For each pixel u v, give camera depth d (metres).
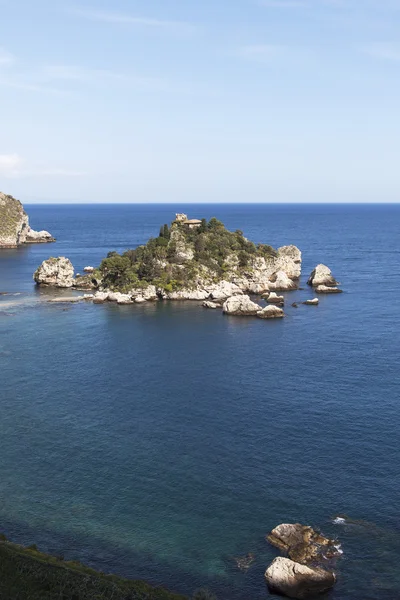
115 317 143.38
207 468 64.00
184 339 120.88
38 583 43.91
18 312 148.88
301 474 62.31
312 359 104.75
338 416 77.62
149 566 48.56
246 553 50.19
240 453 67.31
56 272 191.12
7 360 105.00
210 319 141.12
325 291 175.75
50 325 133.75
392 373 95.62
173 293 169.12
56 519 54.91
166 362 103.94
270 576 46.00
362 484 60.12
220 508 56.41
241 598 45.12
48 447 69.38
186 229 194.25
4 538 51.06
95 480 61.75
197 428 74.50
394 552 49.59
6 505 57.09
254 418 77.50
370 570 47.53
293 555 49.06
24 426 75.44
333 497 57.91
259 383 91.75
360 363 101.69
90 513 55.81
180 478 61.94
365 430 73.00
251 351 110.94
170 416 78.62
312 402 82.94
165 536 52.38
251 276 184.62
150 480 61.62
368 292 175.50
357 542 50.94
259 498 57.97
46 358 106.50
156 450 68.38
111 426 75.38
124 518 55.00
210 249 185.12
